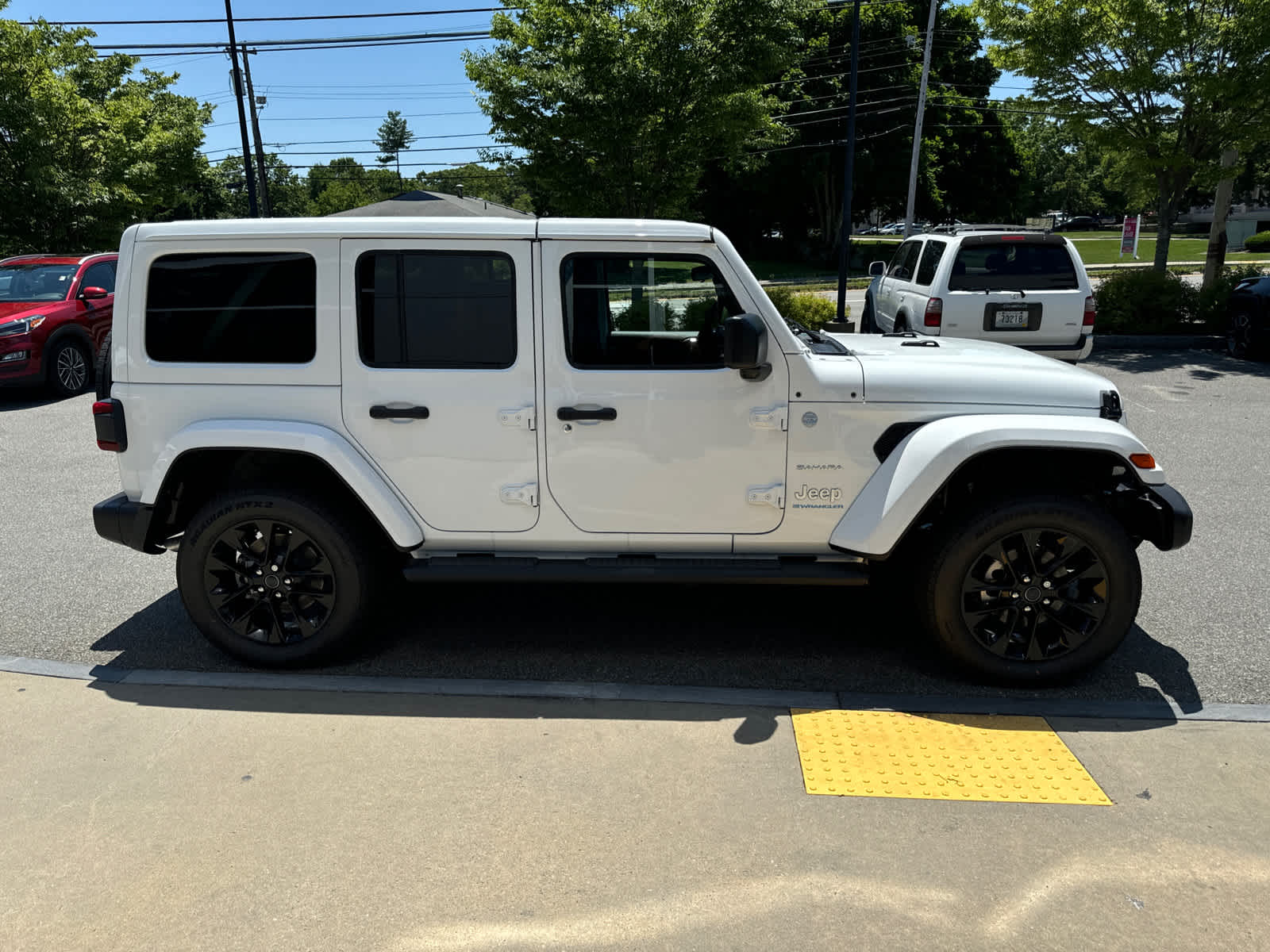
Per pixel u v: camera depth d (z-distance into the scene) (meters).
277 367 3.95
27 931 2.54
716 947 2.48
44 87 17.84
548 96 14.55
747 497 3.96
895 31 39.84
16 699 3.87
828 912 2.61
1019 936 2.51
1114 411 3.95
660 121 14.88
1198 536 5.91
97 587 5.26
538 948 2.47
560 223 3.86
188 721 3.68
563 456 3.95
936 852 2.87
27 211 18.17
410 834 2.96
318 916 2.60
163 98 24.17
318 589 4.08
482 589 5.19
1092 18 13.50
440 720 3.69
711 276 3.86
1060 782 3.25
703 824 3.01
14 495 7.12
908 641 4.50
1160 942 2.49
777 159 41.97
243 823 3.02
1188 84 13.37
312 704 3.83
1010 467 4.10
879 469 3.93
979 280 9.80
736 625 4.70
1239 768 3.34
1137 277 14.08
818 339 4.61
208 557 4.04
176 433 3.98
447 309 3.90
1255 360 12.41
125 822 3.02
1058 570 3.88
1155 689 3.97
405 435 3.96
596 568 4.00
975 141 44.56
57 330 10.95
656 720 3.69
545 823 3.02
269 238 3.88
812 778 3.27
